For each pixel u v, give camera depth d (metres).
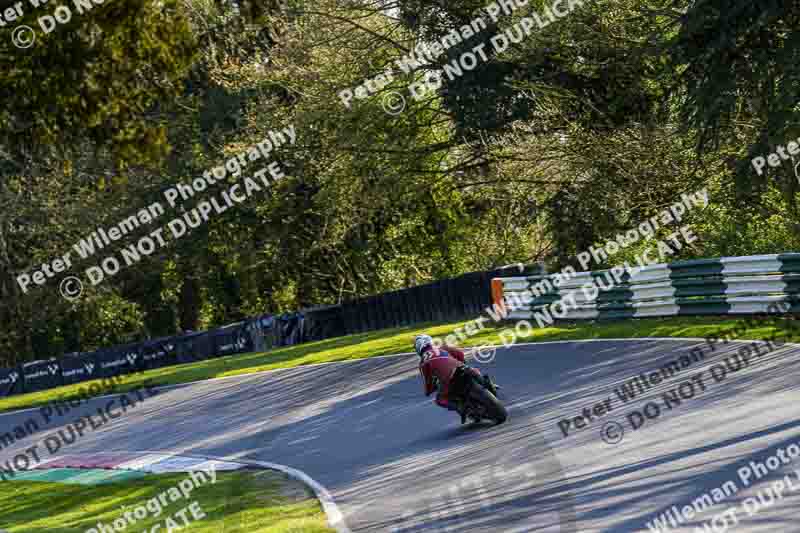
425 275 83.50
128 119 22.39
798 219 41.91
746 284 32.81
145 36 21.66
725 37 38.19
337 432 26.36
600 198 54.38
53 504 23.83
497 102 55.94
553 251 59.12
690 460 15.22
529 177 60.81
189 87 76.81
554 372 28.73
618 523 12.52
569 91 53.47
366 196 62.19
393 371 36.66
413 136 61.34
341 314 64.12
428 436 22.95
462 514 14.77
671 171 51.72
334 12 59.78
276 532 15.62
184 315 92.44
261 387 40.56
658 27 48.56
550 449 18.31
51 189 73.75
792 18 38.38
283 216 75.88
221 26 52.22
